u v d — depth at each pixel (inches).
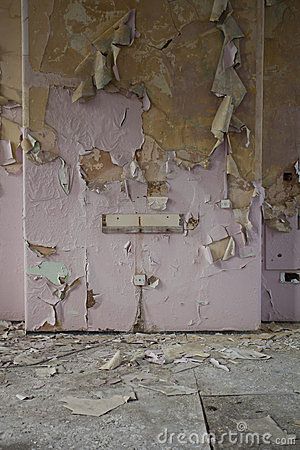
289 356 144.8
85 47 160.4
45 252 165.3
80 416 105.0
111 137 163.9
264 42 173.8
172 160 165.5
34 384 122.7
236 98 162.4
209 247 167.8
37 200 164.1
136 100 163.6
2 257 175.0
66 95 162.1
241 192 167.2
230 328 169.2
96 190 164.6
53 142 162.9
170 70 163.0
